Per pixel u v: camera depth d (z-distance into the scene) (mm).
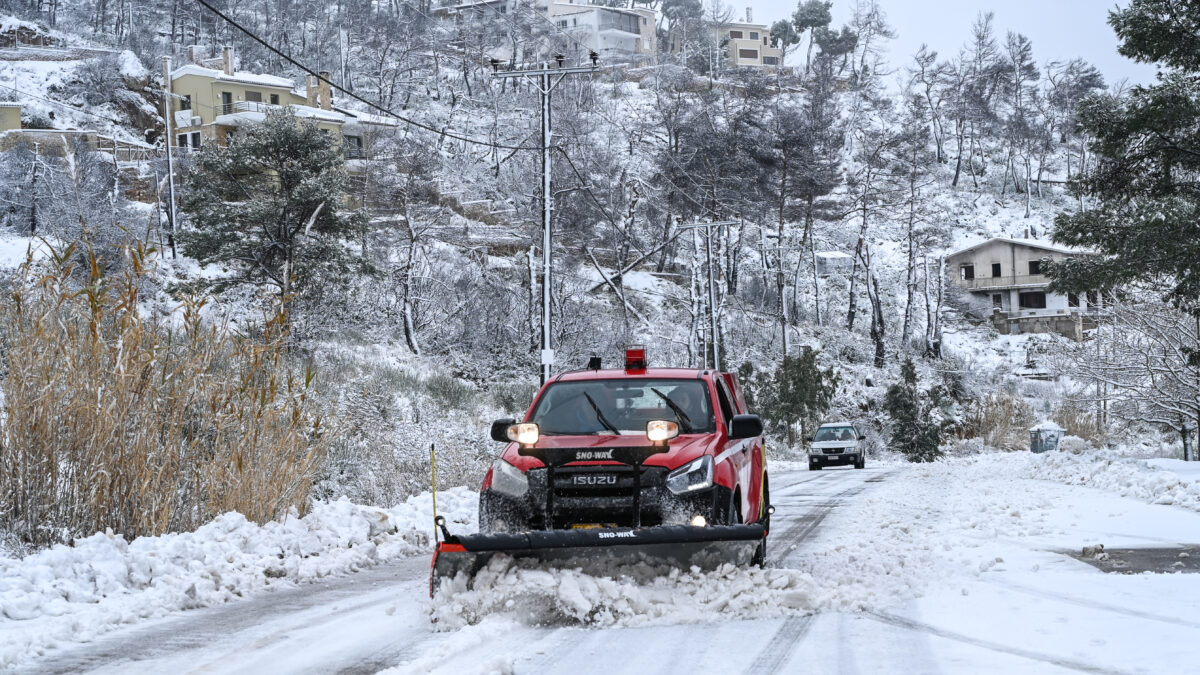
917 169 84062
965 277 94875
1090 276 21578
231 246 42438
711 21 166750
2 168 48938
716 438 8008
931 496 17484
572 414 8422
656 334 63844
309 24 135000
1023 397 68188
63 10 130750
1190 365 25625
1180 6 21375
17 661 5996
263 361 11930
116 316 10656
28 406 9375
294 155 45281
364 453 17906
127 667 5863
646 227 74562
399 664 5797
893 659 5473
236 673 5676
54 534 9000
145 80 88062
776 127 76188
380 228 55562
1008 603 6969
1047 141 123062
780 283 68438
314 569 9594
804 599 6855
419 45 123250
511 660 5402
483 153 94188
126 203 56969
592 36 156500
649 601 6707
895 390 53000
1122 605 6793
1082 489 16625
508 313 56688
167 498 9914
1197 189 22234
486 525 7324
